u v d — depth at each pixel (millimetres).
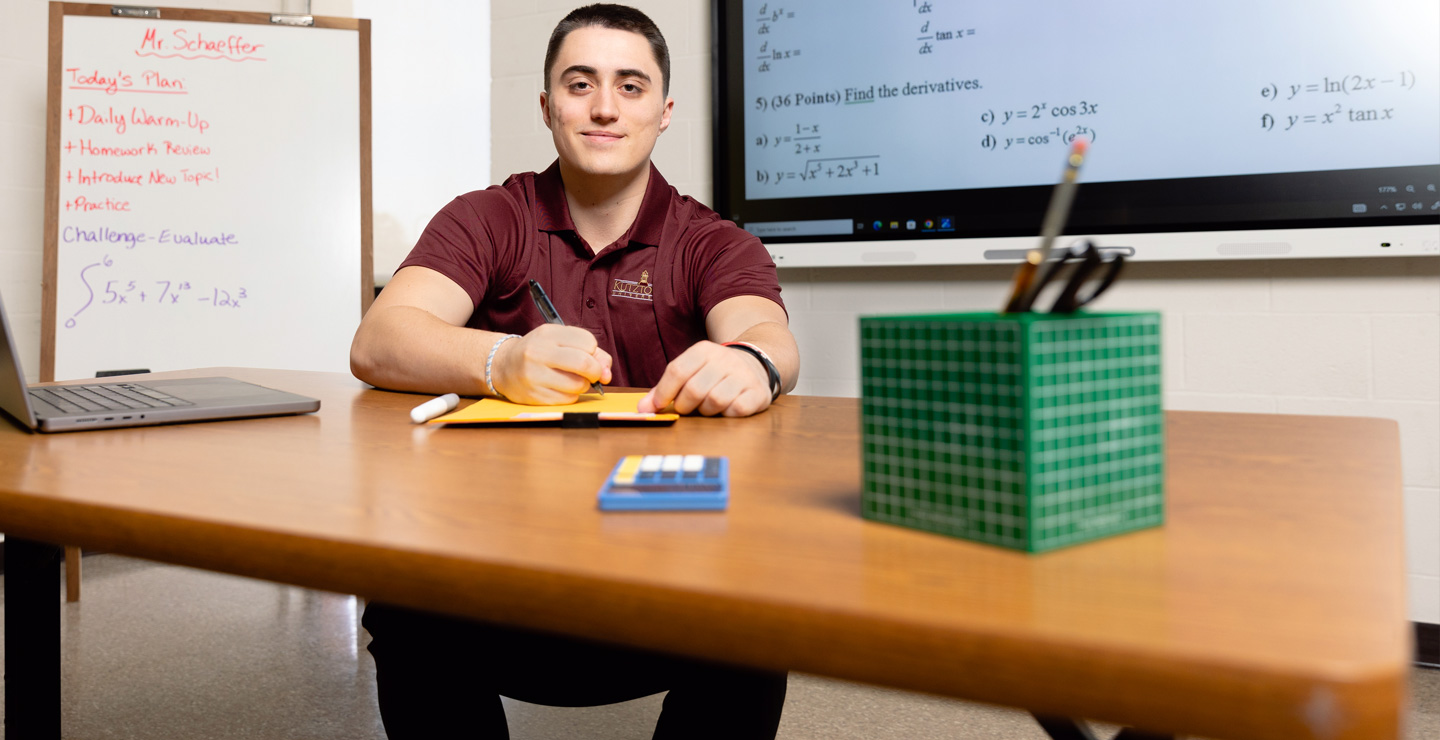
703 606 294
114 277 2098
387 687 801
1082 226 1818
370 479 494
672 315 1288
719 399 747
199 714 1464
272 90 2211
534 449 597
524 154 2393
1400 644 238
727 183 2135
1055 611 269
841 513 407
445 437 652
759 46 2082
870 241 2002
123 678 1597
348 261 2221
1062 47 1815
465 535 369
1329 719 220
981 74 1886
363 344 998
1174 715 235
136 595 2037
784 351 963
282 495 452
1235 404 1752
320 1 2615
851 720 1458
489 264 1230
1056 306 359
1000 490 340
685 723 742
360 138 2238
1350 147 1625
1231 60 1692
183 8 2174
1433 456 1622
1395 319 1639
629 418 704
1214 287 1756
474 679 798
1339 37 1620
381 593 356
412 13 2564
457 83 2535
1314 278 1688
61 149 2082
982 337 341
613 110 1233
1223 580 297
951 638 260
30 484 485
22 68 2254
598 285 1285
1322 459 531
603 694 807
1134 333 356
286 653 1723
